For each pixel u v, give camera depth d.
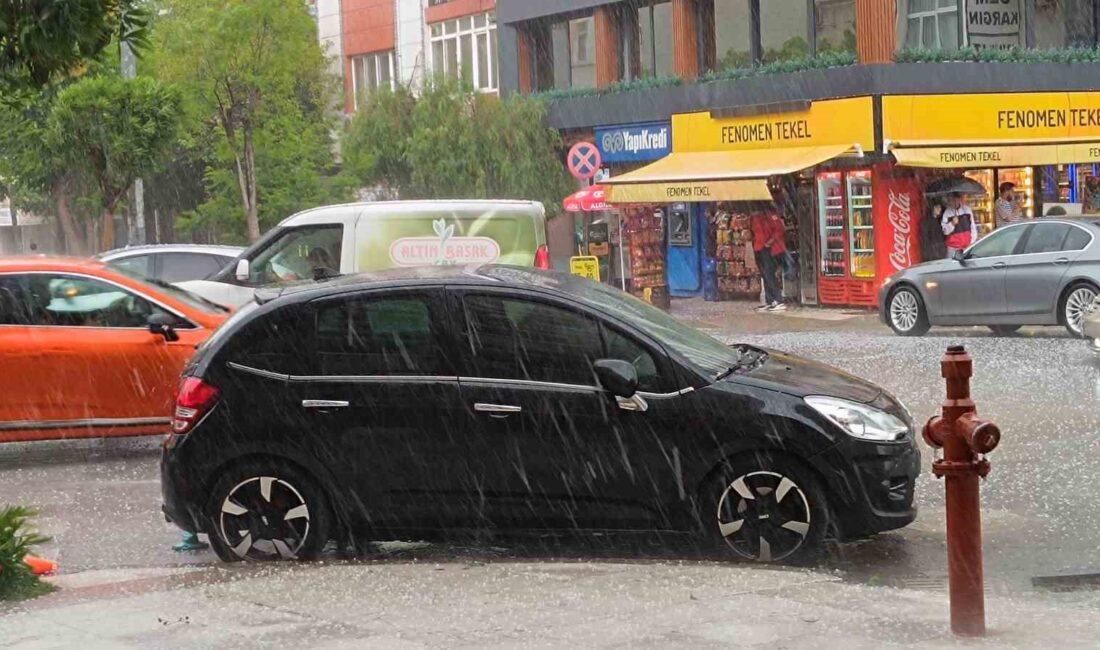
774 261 28.52
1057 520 9.12
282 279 16.23
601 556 8.60
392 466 8.34
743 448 8.09
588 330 8.34
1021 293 20.31
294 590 7.41
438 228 16.14
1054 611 6.84
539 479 8.27
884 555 8.43
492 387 8.29
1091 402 13.89
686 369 8.21
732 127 30.08
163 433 12.68
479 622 6.59
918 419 13.30
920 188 27.19
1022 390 14.92
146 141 32.72
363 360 8.41
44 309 12.47
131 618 6.88
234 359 8.48
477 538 8.41
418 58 43.09
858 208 27.61
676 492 8.16
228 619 6.79
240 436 8.36
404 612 6.84
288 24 35.66
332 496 8.38
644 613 6.69
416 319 8.45
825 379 8.58
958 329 22.92
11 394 12.29
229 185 37.34
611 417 8.19
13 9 7.35
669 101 31.75
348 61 46.56
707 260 31.50
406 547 9.03
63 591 7.80
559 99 34.69
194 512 8.42
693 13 32.38
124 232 52.47
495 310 8.41
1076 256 19.81
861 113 27.12
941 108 27.38
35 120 34.31
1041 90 28.34
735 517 8.14
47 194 42.41
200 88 35.31
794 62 28.56
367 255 16.06
